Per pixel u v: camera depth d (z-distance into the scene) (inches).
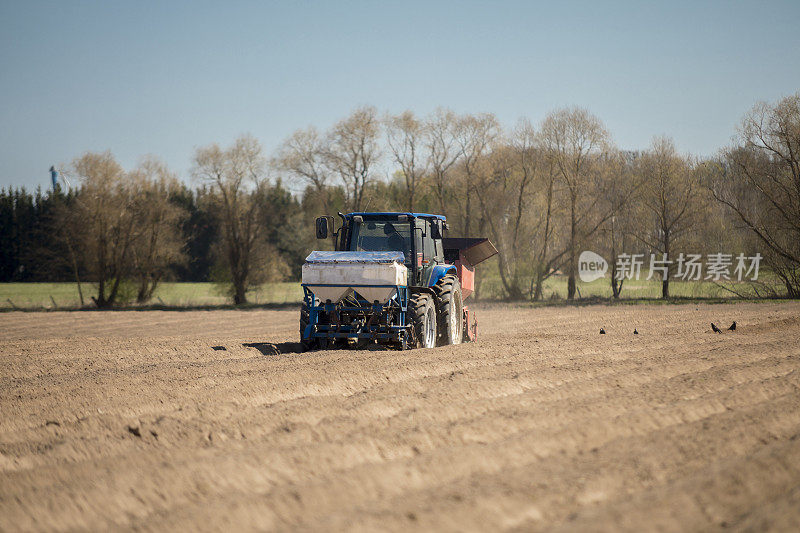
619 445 731.4
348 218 1692.9
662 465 665.0
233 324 3469.5
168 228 5255.9
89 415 911.7
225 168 5236.2
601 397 976.3
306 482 641.6
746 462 651.5
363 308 1556.3
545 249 4650.6
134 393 1077.1
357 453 716.7
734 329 2103.8
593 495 585.3
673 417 853.2
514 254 4756.4
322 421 847.1
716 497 572.1
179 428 821.2
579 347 1612.9
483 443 765.9
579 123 4471.0
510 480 616.7
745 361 1337.4
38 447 772.0
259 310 4817.9
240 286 5388.8
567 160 4493.1
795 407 884.6
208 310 4886.8
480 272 4795.8
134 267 5236.2
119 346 1777.8
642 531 504.7
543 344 1686.8
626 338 1845.5
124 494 607.5
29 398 1051.3
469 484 610.2
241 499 584.4
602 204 4520.2
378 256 1544.0
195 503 598.2
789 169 4028.1
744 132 4092.0
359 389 1130.0
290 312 4527.6
